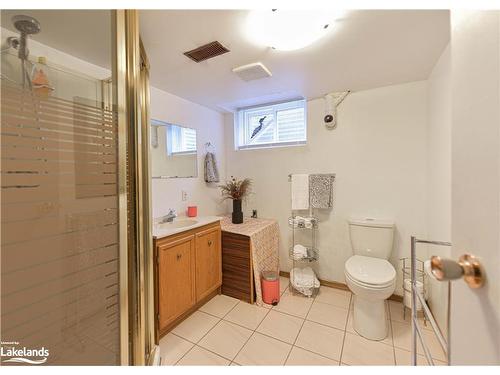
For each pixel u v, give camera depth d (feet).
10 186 2.09
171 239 5.56
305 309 6.55
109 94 3.10
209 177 8.57
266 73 5.78
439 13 3.72
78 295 2.58
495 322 1.39
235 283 7.13
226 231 7.24
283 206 8.69
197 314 6.32
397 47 4.76
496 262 1.39
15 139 2.14
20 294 2.15
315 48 4.78
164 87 6.85
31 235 2.22
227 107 9.08
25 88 2.51
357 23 3.97
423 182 6.51
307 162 8.18
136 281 3.62
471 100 1.72
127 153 3.43
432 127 5.87
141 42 4.14
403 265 6.77
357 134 7.33
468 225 1.75
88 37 3.42
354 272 5.58
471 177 1.72
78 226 2.58
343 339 5.35
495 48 1.40
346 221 7.59
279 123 9.08
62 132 2.47
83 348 2.61
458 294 1.97
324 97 7.70
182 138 7.76
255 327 5.79
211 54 4.98
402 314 6.28
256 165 9.19
